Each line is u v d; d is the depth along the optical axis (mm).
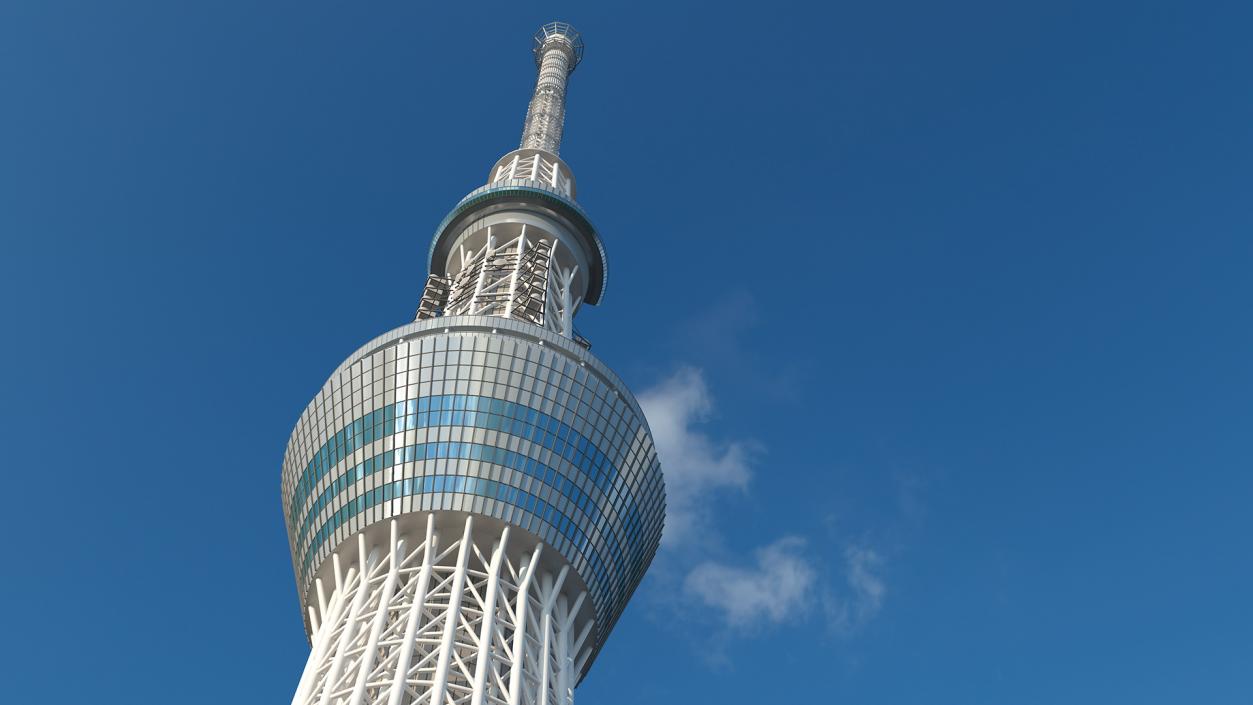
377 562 108875
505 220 153375
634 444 120250
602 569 113312
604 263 157375
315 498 115062
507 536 108188
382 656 101938
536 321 137250
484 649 97438
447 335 118812
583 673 113875
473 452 110875
